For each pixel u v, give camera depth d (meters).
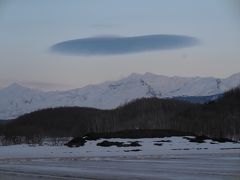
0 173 37.09
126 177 32.50
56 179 31.78
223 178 31.16
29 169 41.22
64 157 65.81
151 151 83.50
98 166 44.41
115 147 95.19
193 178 31.28
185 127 165.62
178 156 63.50
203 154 68.56
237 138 144.00
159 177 32.25
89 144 99.25
